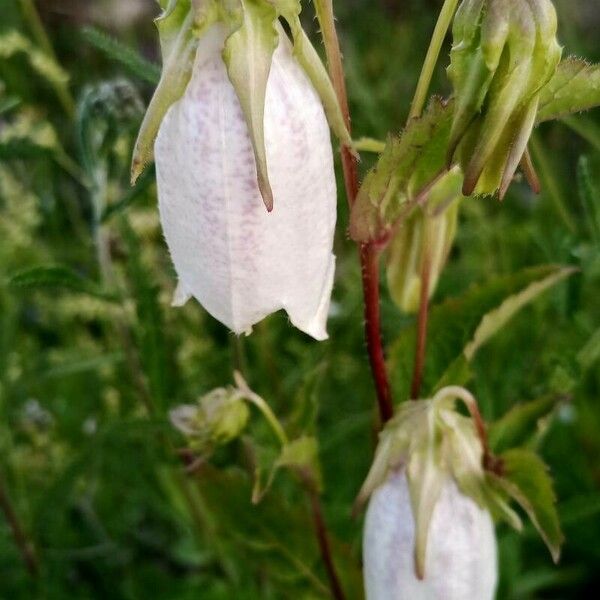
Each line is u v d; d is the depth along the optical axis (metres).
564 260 0.28
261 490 0.23
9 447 0.33
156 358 0.27
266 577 0.29
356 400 0.36
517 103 0.15
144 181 0.25
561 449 0.37
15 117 0.43
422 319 0.22
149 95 0.44
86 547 0.35
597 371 0.37
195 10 0.15
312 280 0.16
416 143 0.17
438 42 0.17
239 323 0.16
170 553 0.38
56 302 0.38
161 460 0.32
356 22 0.54
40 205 0.39
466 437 0.19
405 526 0.19
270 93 0.15
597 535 0.35
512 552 0.32
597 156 0.43
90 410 0.37
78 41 0.51
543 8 0.15
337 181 0.27
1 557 0.34
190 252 0.16
